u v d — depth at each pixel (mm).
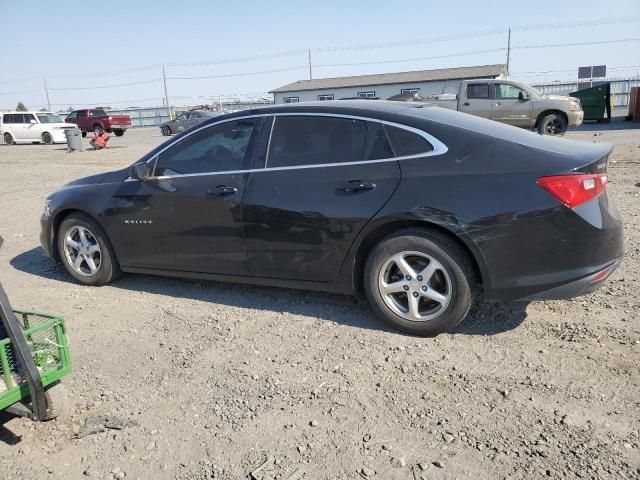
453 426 2887
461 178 3650
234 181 4371
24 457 2828
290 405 3160
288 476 2574
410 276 3818
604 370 3342
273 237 4227
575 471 2514
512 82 19016
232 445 2838
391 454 2699
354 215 3891
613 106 40312
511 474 2518
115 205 4926
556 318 4078
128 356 3867
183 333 4184
